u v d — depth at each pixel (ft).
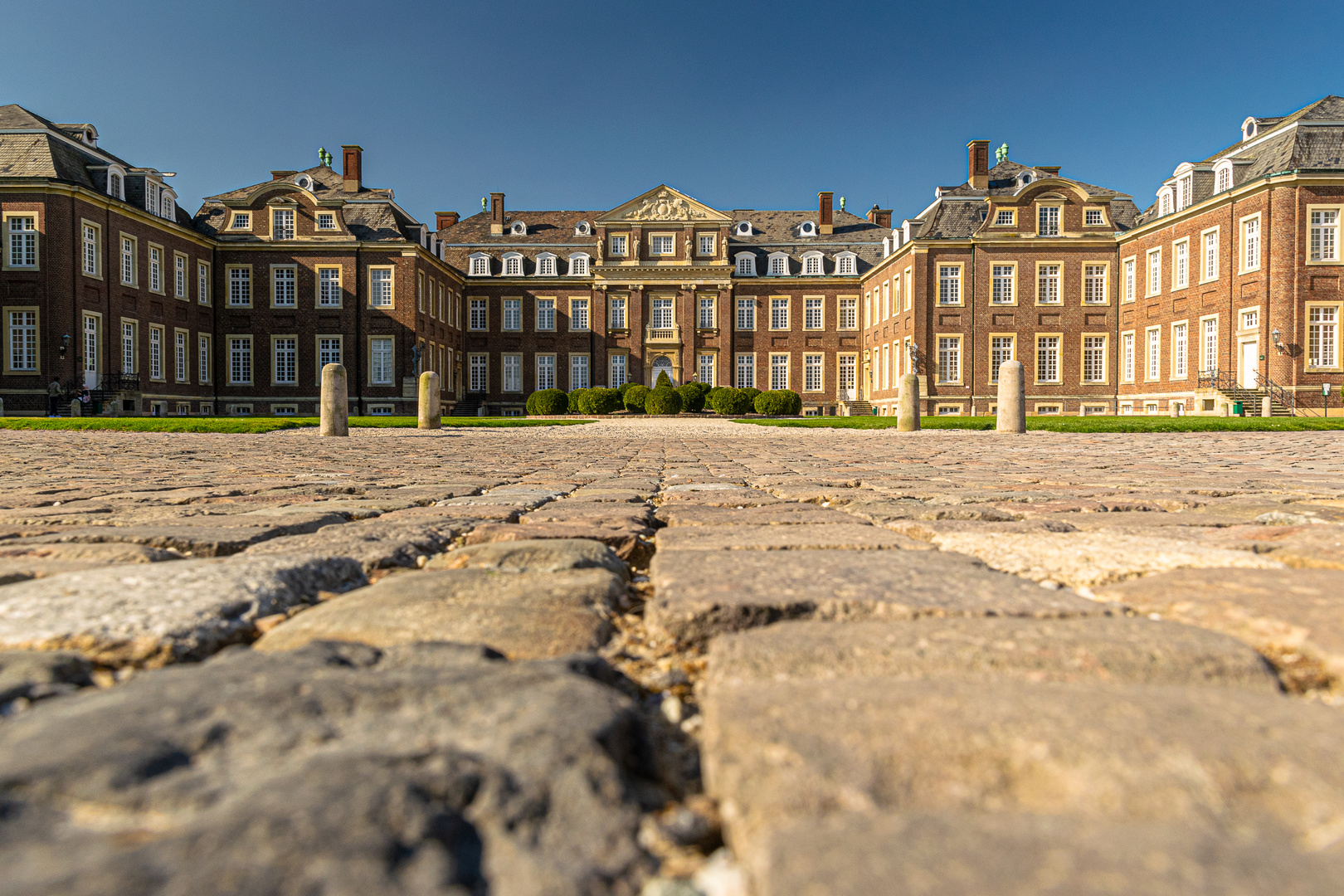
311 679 4.14
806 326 166.61
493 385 166.30
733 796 3.10
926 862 2.51
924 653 4.75
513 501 14.16
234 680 4.13
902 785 3.11
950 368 129.70
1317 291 94.94
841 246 169.27
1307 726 3.55
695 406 121.70
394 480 20.36
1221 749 3.29
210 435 56.24
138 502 14.19
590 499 14.98
